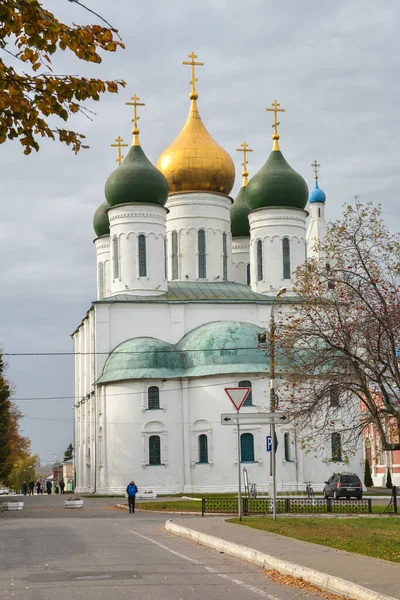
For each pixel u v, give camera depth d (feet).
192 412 232.73
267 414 107.34
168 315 251.60
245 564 69.82
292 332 110.93
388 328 101.30
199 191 268.41
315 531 91.97
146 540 91.50
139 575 63.16
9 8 40.11
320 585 56.85
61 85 43.01
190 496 214.69
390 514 126.72
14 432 322.75
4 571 66.85
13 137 45.06
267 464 226.17
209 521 108.27
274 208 259.60
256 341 233.14
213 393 229.66
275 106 266.16
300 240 260.42
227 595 53.88
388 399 102.83
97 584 58.85
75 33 40.98
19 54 42.93
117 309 249.34
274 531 91.91
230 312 254.68
